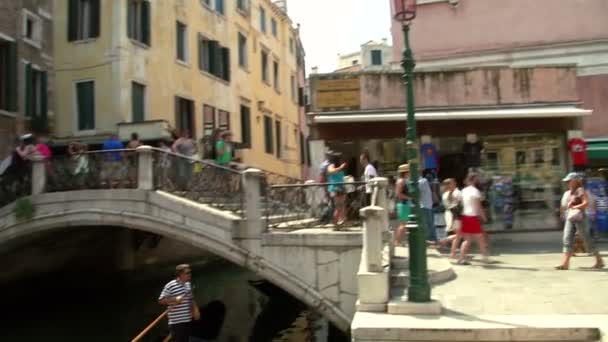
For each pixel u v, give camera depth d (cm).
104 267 1828
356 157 1397
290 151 3362
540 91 1386
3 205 1301
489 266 1015
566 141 1378
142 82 1852
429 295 730
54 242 1542
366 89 1386
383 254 923
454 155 1393
